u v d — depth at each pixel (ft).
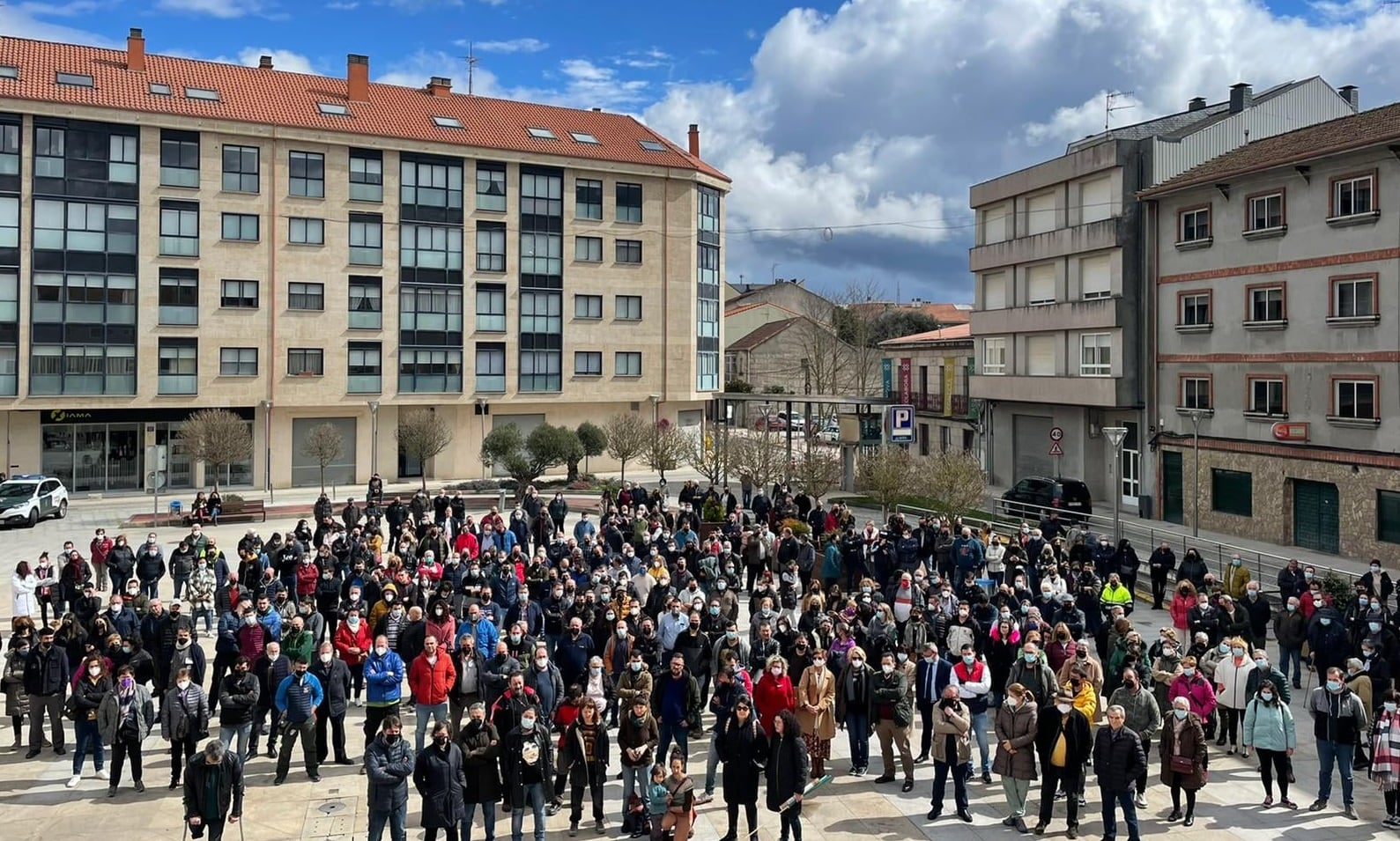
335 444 132.98
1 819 37.01
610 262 162.61
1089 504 108.47
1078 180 123.03
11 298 127.13
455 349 152.35
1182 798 39.81
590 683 40.52
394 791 32.42
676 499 132.16
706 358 174.70
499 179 154.71
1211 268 105.40
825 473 105.60
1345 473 89.92
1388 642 48.60
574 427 162.40
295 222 141.90
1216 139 117.70
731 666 39.34
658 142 173.88
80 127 129.80
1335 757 39.09
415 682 41.32
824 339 256.52
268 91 147.23
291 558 62.49
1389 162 86.02
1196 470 97.25
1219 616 51.72
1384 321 86.63
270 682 42.52
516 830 34.12
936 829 36.65
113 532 104.88
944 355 161.07
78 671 40.50
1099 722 42.93
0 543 98.27
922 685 42.39
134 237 133.08
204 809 32.07
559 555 68.33
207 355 137.39
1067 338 124.47
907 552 71.15
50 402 129.08
